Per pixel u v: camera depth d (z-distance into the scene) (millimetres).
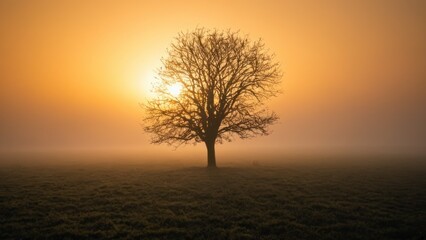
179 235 12695
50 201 18781
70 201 18781
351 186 24797
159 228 13562
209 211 16297
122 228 13492
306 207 17375
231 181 25906
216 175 29484
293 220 14961
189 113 35094
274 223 14250
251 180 26875
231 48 34906
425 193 21891
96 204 17969
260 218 15102
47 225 13891
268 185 24422
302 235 12734
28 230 13148
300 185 24906
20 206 17234
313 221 14789
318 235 12727
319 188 23672
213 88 34844
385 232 13117
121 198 19500
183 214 15797
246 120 34875
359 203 18438
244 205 17641
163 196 20234
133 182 26344
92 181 27391
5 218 14922
